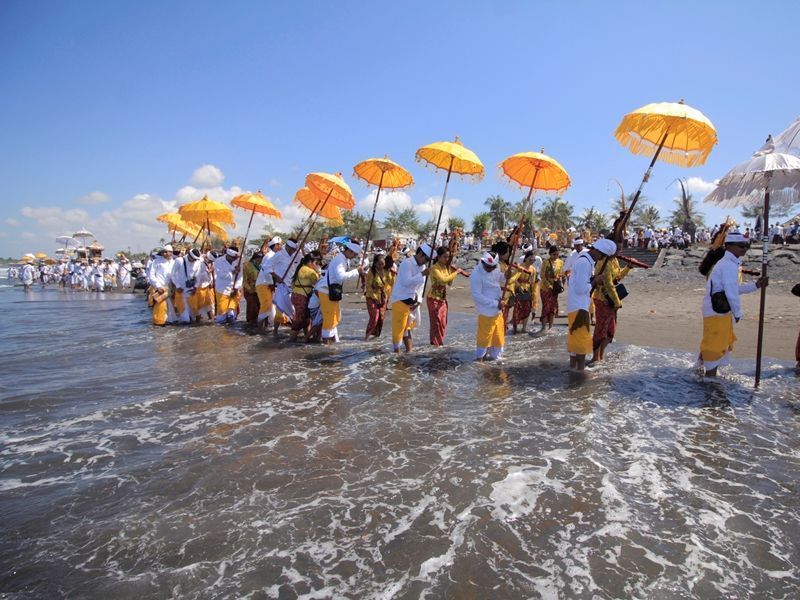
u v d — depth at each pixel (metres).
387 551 2.94
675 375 6.77
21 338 10.52
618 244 7.24
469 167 9.33
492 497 3.55
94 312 16.91
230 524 3.21
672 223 30.25
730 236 6.30
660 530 3.16
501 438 4.62
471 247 36.62
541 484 3.74
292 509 3.40
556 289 10.55
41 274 43.81
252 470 3.98
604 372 6.95
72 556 2.89
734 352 8.30
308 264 9.63
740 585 2.66
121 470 3.99
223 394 6.00
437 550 2.95
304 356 8.13
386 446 4.44
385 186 10.83
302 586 2.63
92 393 6.09
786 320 11.29
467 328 11.67
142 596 2.55
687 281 20.05
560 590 2.61
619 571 2.76
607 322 7.34
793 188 6.58
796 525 3.23
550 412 5.31
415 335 10.34
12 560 2.86
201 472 3.94
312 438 4.63
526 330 10.71
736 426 4.91
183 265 12.60
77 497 3.57
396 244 9.98
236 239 12.72
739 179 6.53
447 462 4.11
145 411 5.41
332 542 3.03
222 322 12.48
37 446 4.48
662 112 6.17
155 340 9.95
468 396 5.88
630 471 3.96
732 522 3.26
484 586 2.63
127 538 3.07
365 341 9.52
